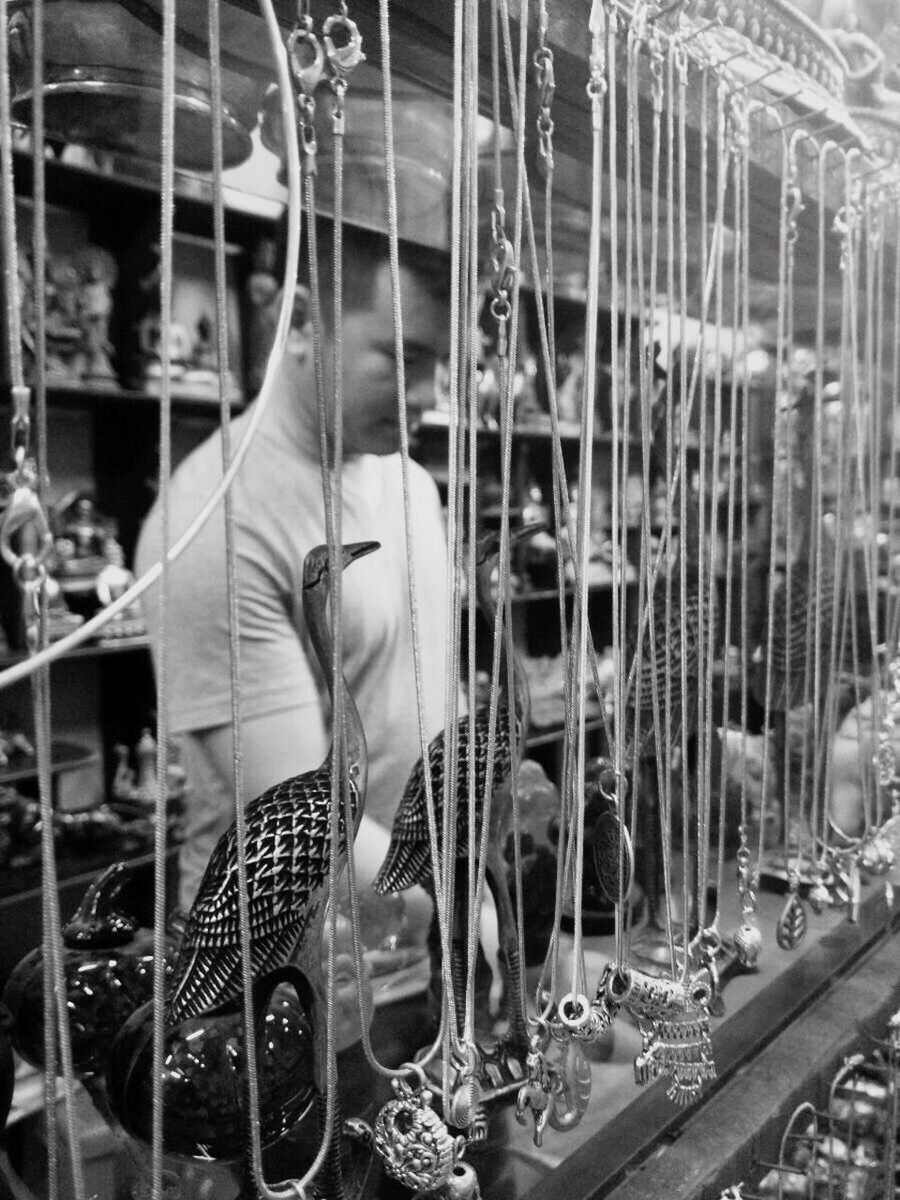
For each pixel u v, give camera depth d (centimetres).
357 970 45
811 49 76
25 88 47
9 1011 50
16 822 79
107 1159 49
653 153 63
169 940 53
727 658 73
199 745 61
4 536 31
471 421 48
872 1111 85
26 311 67
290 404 63
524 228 71
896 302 92
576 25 55
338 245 42
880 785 91
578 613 51
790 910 77
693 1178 63
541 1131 52
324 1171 47
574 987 52
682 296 63
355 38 41
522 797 68
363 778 48
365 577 65
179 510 59
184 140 56
